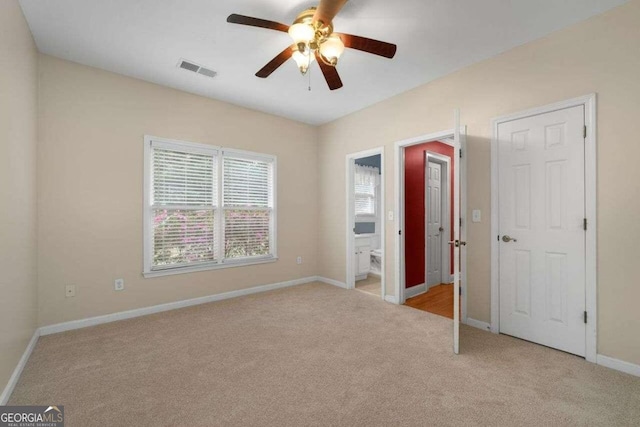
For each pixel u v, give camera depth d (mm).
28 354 2252
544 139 2461
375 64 2938
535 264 2510
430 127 3307
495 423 1541
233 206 4004
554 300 2404
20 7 2090
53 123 2748
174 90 3479
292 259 4605
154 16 2229
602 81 2174
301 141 4730
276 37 2500
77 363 2170
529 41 2547
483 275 2846
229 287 3918
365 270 5023
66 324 2789
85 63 2902
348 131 4367
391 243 3748
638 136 2023
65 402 1719
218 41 2557
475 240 2902
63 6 2109
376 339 2598
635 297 2027
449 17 2236
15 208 1965
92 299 2938
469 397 1763
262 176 4316
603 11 2162
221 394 1800
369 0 2051
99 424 1541
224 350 2383
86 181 2916
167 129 3424
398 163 3664
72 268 2830
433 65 2961
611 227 2129
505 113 2699
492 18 2244
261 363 2176
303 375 2012
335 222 4621
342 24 2312
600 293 2174
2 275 1704
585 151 2248
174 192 3498
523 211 2586
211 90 3541
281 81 3307
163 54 2758
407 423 1543
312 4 2111
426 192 4277
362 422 1552
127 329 2822
